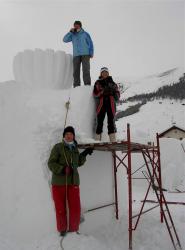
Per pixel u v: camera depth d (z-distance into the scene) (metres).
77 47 6.29
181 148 14.38
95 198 5.43
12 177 4.87
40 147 4.88
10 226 4.63
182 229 5.60
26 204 4.71
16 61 6.12
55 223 4.60
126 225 5.68
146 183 13.79
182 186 13.05
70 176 4.39
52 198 4.66
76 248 4.12
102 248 4.30
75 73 6.33
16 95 5.26
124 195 6.95
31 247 4.24
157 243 4.89
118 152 6.96
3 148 5.04
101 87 5.58
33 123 5.02
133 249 4.56
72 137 4.45
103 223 5.59
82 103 5.41
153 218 6.30
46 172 4.80
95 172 5.49
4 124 5.13
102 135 6.18
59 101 5.33
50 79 5.99
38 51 5.99
